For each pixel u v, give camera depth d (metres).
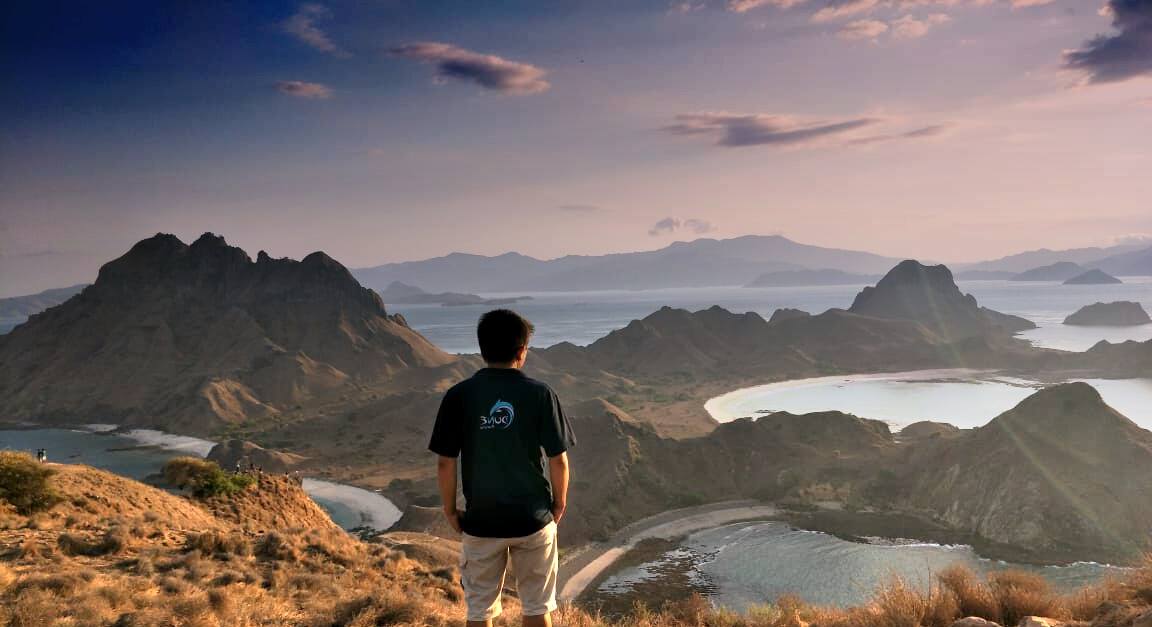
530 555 4.05
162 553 17.09
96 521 20.70
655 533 111.50
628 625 12.31
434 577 19.88
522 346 4.25
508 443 3.98
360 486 154.38
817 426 152.38
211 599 11.01
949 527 109.81
